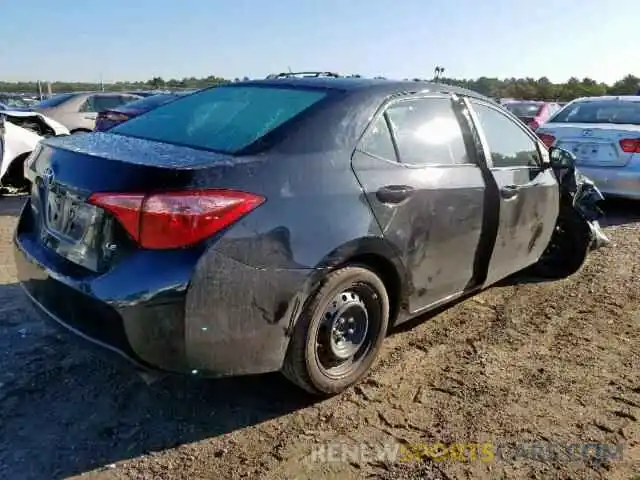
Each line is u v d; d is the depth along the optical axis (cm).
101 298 230
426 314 414
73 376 314
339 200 274
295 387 307
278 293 253
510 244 403
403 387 315
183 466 248
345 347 300
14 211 699
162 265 226
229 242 235
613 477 248
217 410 289
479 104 388
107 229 237
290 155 265
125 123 360
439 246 334
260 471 247
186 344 234
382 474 247
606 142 712
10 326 369
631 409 299
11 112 877
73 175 254
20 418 276
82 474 241
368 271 295
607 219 740
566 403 304
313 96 308
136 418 281
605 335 389
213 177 237
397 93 326
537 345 371
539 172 432
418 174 318
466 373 332
